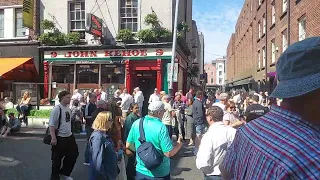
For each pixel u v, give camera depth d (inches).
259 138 55.9
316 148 49.3
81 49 794.2
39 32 834.2
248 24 1469.0
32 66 813.9
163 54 755.4
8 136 532.4
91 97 395.9
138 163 177.2
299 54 52.5
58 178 262.7
